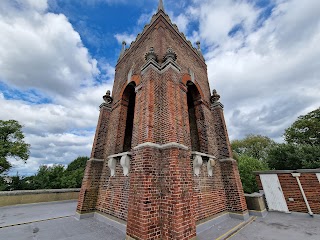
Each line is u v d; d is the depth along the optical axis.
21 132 20.88
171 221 3.91
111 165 6.49
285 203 8.27
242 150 35.06
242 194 7.38
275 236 4.88
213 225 5.76
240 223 6.09
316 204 7.45
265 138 34.12
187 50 9.64
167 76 5.96
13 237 4.48
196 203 5.47
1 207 8.68
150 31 8.66
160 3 9.12
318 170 7.74
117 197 5.78
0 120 20.03
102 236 4.62
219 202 6.67
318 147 13.24
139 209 4.05
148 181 4.27
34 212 7.80
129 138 9.98
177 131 5.14
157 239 3.90
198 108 8.46
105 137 8.55
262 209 7.79
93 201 6.88
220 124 8.76
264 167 16.58
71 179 15.95
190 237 3.95
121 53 11.45
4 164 17.78
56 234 4.75
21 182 13.41
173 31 8.96
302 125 22.59
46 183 14.41
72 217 6.74
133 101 9.95
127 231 4.17
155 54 6.63
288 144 14.99
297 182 8.20
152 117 5.21
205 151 7.46
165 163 4.63
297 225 6.00
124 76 9.35
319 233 5.10
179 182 4.26
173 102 5.51
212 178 6.85
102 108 9.20
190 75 8.40
